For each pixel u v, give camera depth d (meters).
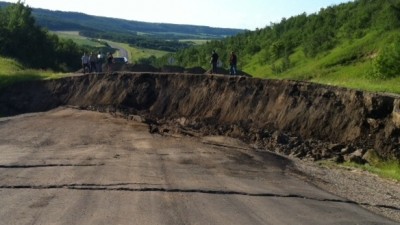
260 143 23.05
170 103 29.70
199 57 78.56
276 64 60.66
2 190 12.49
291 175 16.42
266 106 25.58
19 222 10.08
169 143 20.55
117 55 121.25
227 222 10.62
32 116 28.50
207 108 27.72
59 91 33.69
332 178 16.69
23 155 17.09
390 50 35.78
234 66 32.38
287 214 11.53
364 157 20.42
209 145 20.83
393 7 49.28
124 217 10.59
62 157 16.88
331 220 11.33
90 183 13.34
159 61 97.56
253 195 13.09
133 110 30.16
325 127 22.84
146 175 14.56
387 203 13.83
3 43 56.22
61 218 10.39
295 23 72.62
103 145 19.52
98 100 32.06
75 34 182.88
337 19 62.47
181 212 11.15
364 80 33.69
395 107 21.36
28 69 44.84
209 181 14.36
